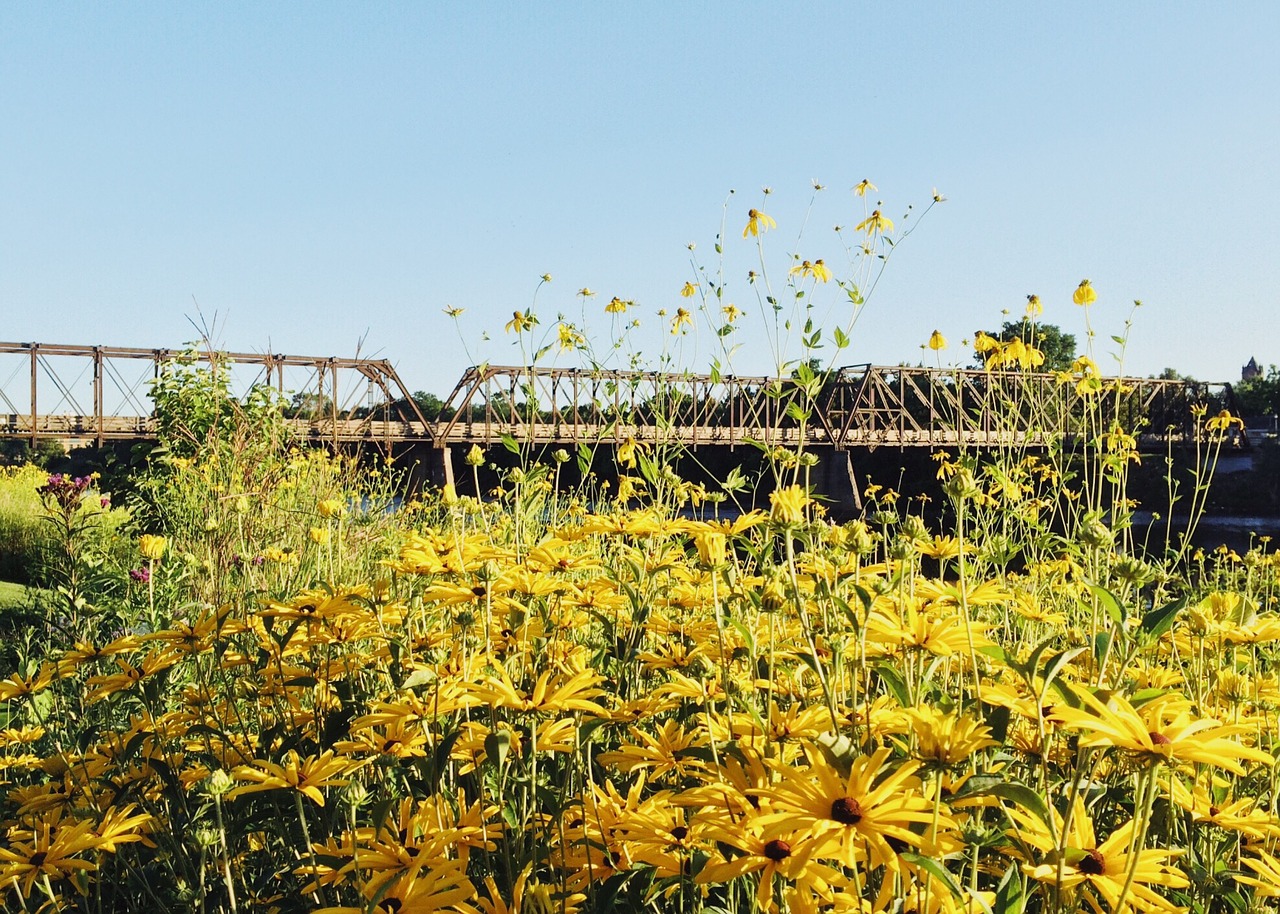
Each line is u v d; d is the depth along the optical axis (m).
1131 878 1.20
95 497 8.16
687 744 1.94
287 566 5.04
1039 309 5.59
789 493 1.97
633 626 2.62
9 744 2.76
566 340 5.48
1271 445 27.94
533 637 2.50
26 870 1.84
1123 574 1.98
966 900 1.28
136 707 3.24
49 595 5.08
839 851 1.16
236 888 2.14
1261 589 5.12
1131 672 2.50
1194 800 1.70
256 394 10.51
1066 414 5.51
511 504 4.78
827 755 1.26
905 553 2.18
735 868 1.32
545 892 1.50
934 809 1.19
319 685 2.52
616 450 5.51
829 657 2.21
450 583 2.59
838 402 35.53
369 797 2.02
